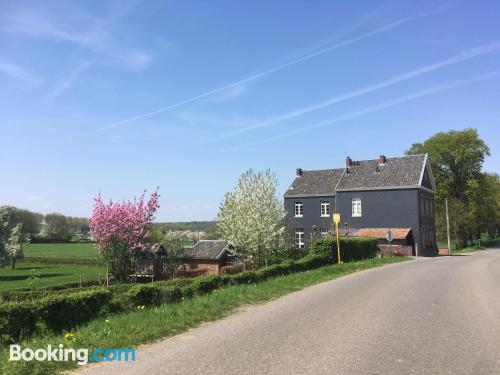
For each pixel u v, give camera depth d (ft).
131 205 96.84
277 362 21.81
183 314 33.30
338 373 20.16
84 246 276.82
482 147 227.81
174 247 114.83
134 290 37.96
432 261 107.86
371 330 28.86
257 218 108.37
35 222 317.83
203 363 21.68
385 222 163.63
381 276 64.39
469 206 230.68
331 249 89.15
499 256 143.54
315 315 34.09
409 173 165.58
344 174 178.70
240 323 31.35
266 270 61.57
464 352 23.71
